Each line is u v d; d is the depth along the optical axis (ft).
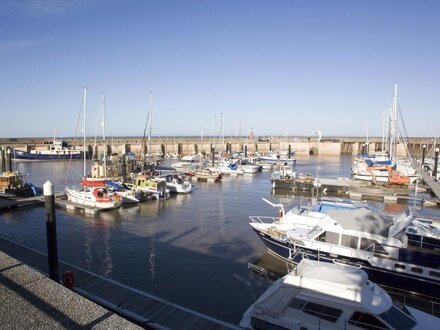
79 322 26.48
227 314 45.39
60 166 227.40
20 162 247.50
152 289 52.29
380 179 157.17
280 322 34.63
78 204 104.99
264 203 121.08
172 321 38.50
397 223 53.67
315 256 56.34
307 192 144.46
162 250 69.56
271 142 401.08
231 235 80.43
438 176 161.38
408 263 50.31
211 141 352.08
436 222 79.10
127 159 182.60
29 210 103.55
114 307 40.93
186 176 178.60
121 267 60.59
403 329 31.99
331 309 33.60
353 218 55.36
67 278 44.11
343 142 406.41
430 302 49.03
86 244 72.95
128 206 112.27
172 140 380.17
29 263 54.85
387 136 247.91
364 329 32.17
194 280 55.57
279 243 61.72
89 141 336.49
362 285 34.96
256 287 53.21
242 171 206.28
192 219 95.86
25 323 26.20
